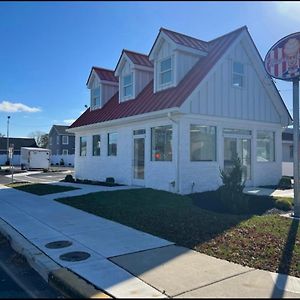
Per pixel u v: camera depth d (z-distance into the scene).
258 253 6.83
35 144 75.81
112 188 15.71
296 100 11.09
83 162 21.91
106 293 4.82
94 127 20.05
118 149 18.36
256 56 16.78
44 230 8.43
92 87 22.38
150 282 5.23
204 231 8.26
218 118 15.35
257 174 17.55
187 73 15.77
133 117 15.91
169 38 15.55
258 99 17.41
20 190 16.80
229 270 5.84
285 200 12.18
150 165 15.87
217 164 15.42
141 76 18.16
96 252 6.66
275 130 18.59
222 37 16.84
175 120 14.37
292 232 8.45
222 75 15.61
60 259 6.22
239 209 11.22
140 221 9.24
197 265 6.04
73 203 12.07
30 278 5.69
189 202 12.14
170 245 7.19
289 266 6.20
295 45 11.04
